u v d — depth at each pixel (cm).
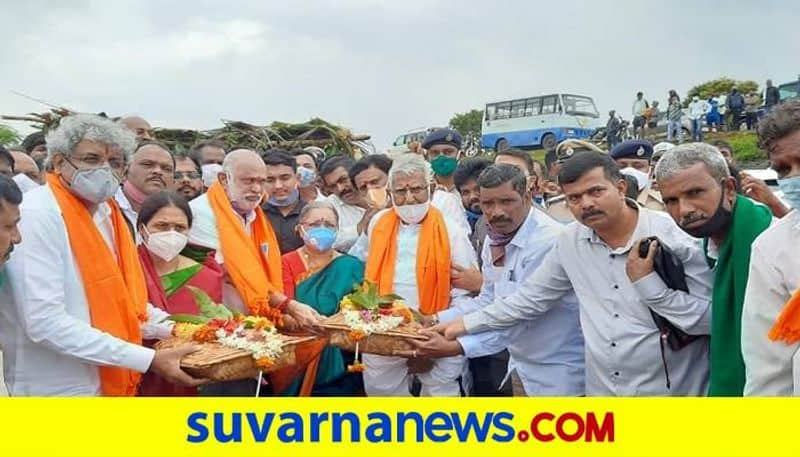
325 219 427
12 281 286
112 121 310
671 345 299
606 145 2734
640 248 295
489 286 397
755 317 254
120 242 330
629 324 305
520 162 541
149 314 352
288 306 398
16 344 294
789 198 246
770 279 250
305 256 439
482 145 3353
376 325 354
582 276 318
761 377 253
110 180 304
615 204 298
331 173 605
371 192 569
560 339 357
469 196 536
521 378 370
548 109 3080
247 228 429
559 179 309
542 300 345
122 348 300
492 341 365
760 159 1917
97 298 304
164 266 377
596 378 319
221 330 329
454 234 419
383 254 416
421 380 402
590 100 3112
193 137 879
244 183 418
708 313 293
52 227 293
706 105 2359
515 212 362
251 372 326
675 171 276
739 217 276
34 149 600
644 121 2638
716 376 281
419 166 415
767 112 261
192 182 585
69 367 302
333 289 420
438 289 407
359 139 950
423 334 360
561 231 332
